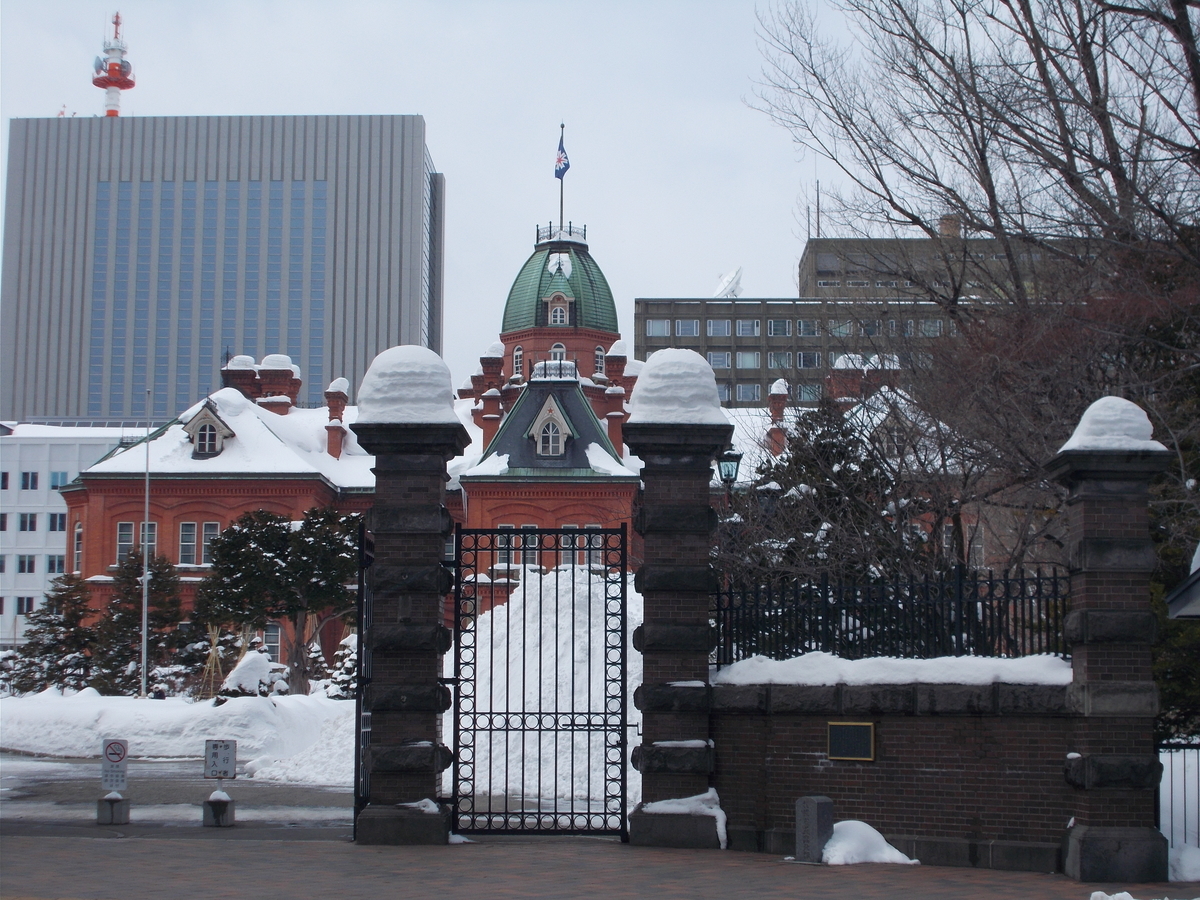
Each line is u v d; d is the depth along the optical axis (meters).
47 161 189.25
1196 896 11.63
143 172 189.75
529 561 64.81
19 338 186.62
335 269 189.25
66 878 12.19
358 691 15.26
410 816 14.47
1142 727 12.81
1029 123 19.75
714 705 14.41
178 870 12.68
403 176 191.00
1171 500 17.75
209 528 69.88
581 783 20.91
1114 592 12.97
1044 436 19.91
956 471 25.88
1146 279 19.53
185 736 32.69
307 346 188.25
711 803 14.28
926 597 14.22
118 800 17.42
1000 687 13.28
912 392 24.94
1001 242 21.94
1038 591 13.83
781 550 25.00
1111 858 12.45
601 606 24.94
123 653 52.75
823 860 13.24
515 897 11.10
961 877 12.48
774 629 14.80
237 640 54.44
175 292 188.12
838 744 13.90
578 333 85.56
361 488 74.81
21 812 19.39
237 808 20.16
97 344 187.00
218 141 190.50
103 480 69.94
